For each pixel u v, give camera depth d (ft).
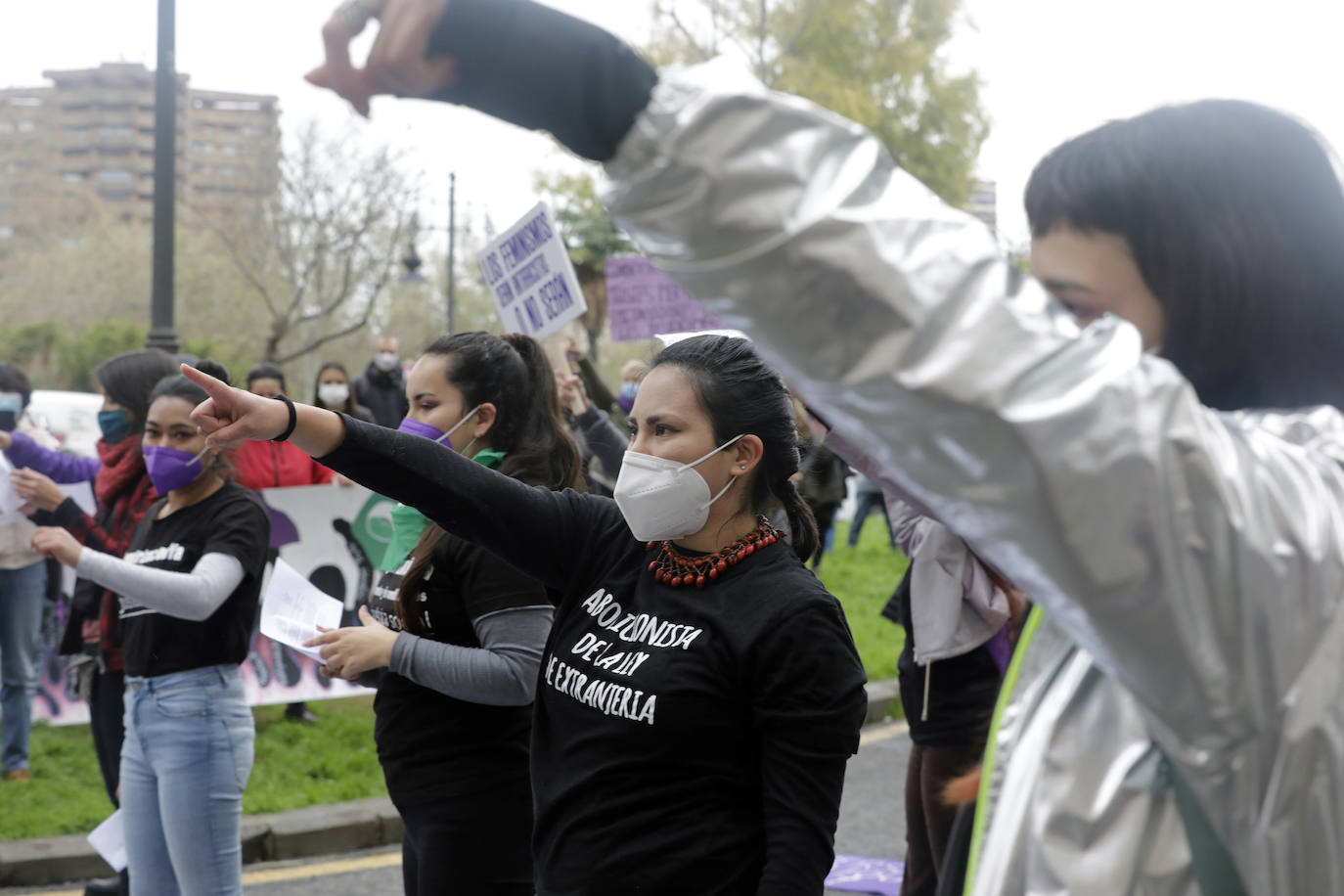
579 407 15.43
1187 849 2.95
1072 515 2.31
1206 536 2.34
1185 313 2.99
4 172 153.38
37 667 19.57
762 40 52.75
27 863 15.96
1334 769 2.53
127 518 13.92
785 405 6.97
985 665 11.85
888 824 18.08
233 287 123.03
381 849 17.51
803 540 7.46
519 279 16.39
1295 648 2.45
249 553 11.36
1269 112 3.08
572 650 6.83
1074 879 3.00
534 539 7.03
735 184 2.26
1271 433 2.81
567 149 2.41
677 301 25.84
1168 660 2.44
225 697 11.27
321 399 27.45
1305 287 2.99
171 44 29.63
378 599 10.04
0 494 13.16
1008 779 3.23
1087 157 3.09
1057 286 3.10
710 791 6.37
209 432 6.31
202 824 11.10
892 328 2.28
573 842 6.52
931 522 11.99
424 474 6.67
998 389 2.28
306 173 81.35
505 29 2.30
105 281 145.07
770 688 6.27
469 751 9.09
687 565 6.72
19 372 20.59
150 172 264.72
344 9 2.40
